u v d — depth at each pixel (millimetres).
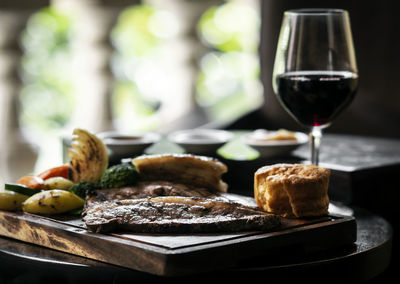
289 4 2822
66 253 1082
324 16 1259
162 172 1319
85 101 3602
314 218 1121
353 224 1113
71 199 1202
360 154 1895
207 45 3879
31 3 3293
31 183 1331
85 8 3471
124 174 1290
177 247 948
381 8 2662
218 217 1063
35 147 3449
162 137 2242
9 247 1130
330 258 1033
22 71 3404
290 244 1040
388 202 1683
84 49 3559
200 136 2012
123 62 6238
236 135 2412
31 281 1069
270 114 2861
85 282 1014
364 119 2713
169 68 3865
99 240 1018
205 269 948
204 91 5957
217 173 1312
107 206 1124
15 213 1216
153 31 6449
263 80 2896
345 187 1599
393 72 2646
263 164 1785
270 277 978
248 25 6242
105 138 1919
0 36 3291
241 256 984
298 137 1938
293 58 1274
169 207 1093
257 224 1042
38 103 6277
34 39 6148
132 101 6105
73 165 1414
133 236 1014
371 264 1088
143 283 987
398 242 1710
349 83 1266
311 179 1113
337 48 1261
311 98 1266
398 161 1738
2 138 3352
